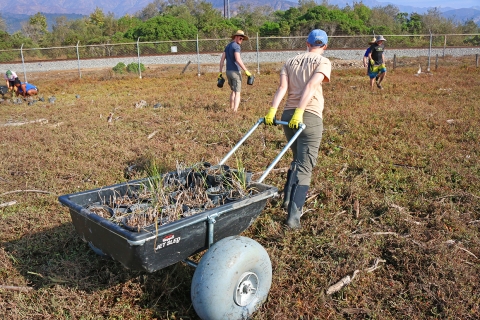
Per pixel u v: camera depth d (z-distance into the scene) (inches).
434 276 142.3
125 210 139.6
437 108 396.2
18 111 462.9
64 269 151.8
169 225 114.3
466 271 143.9
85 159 273.9
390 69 818.8
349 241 165.2
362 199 201.5
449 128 320.8
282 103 441.7
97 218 119.9
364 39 1363.2
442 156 255.1
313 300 134.1
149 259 115.6
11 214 193.6
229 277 114.7
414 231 169.8
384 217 185.0
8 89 613.3
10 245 167.9
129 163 261.1
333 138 298.7
